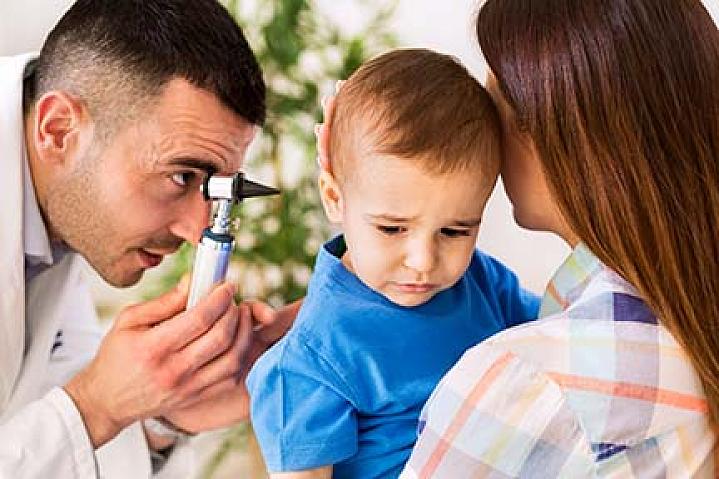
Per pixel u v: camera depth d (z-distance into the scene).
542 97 0.78
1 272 1.22
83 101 1.20
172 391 1.16
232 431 1.72
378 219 0.91
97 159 1.20
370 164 0.90
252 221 1.59
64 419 1.13
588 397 0.78
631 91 0.76
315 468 0.98
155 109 1.16
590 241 0.79
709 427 0.80
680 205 0.78
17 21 1.75
